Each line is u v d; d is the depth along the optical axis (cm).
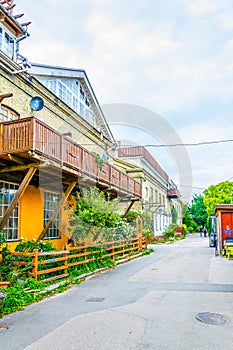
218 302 681
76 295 764
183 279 955
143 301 697
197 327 525
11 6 1247
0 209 1030
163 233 2939
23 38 1231
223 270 1118
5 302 640
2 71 1052
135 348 439
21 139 845
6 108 1080
